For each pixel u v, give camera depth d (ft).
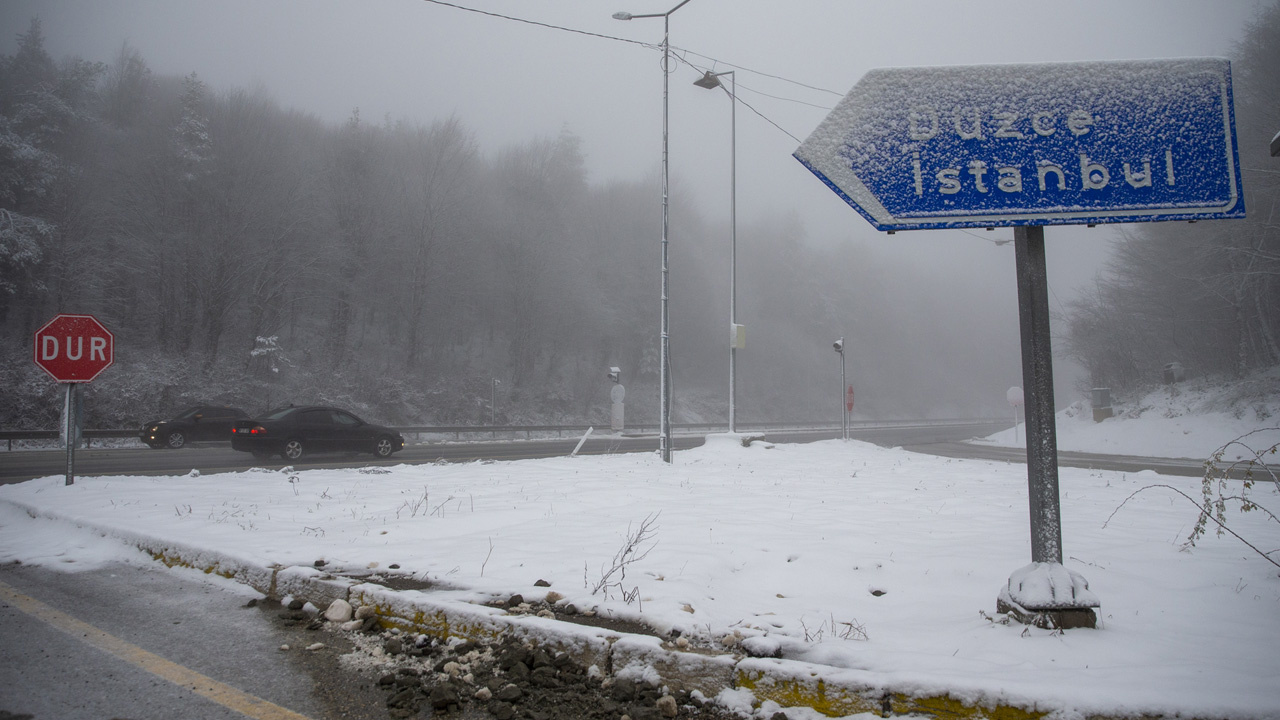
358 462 61.05
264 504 28.32
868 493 35.01
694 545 20.40
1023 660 11.07
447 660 12.75
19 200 109.91
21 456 67.41
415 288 146.30
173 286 122.21
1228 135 13.14
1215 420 90.79
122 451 74.95
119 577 18.69
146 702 11.04
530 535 21.75
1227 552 19.35
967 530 23.43
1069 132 13.48
